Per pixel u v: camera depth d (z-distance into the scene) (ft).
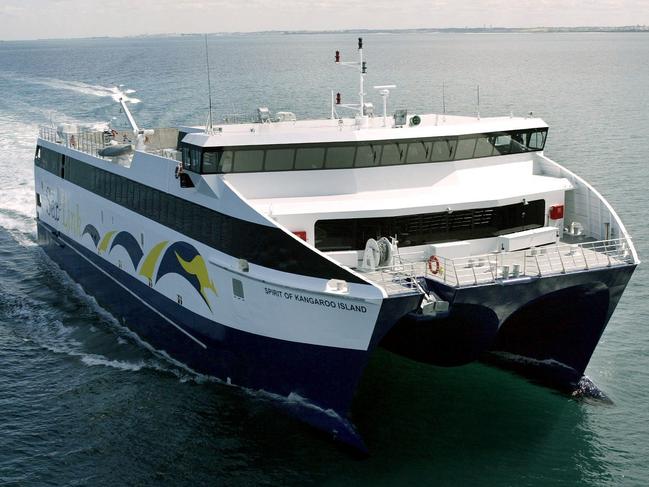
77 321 104.78
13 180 179.22
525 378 87.92
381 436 75.87
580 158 195.31
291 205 73.31
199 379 85.35
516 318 83.20
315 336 69.67
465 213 76.89
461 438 75.92
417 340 80.64
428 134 80.02
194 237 80.18
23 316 106.73
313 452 72.28
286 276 69.77
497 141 84.79
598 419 79.41
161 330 91.76
